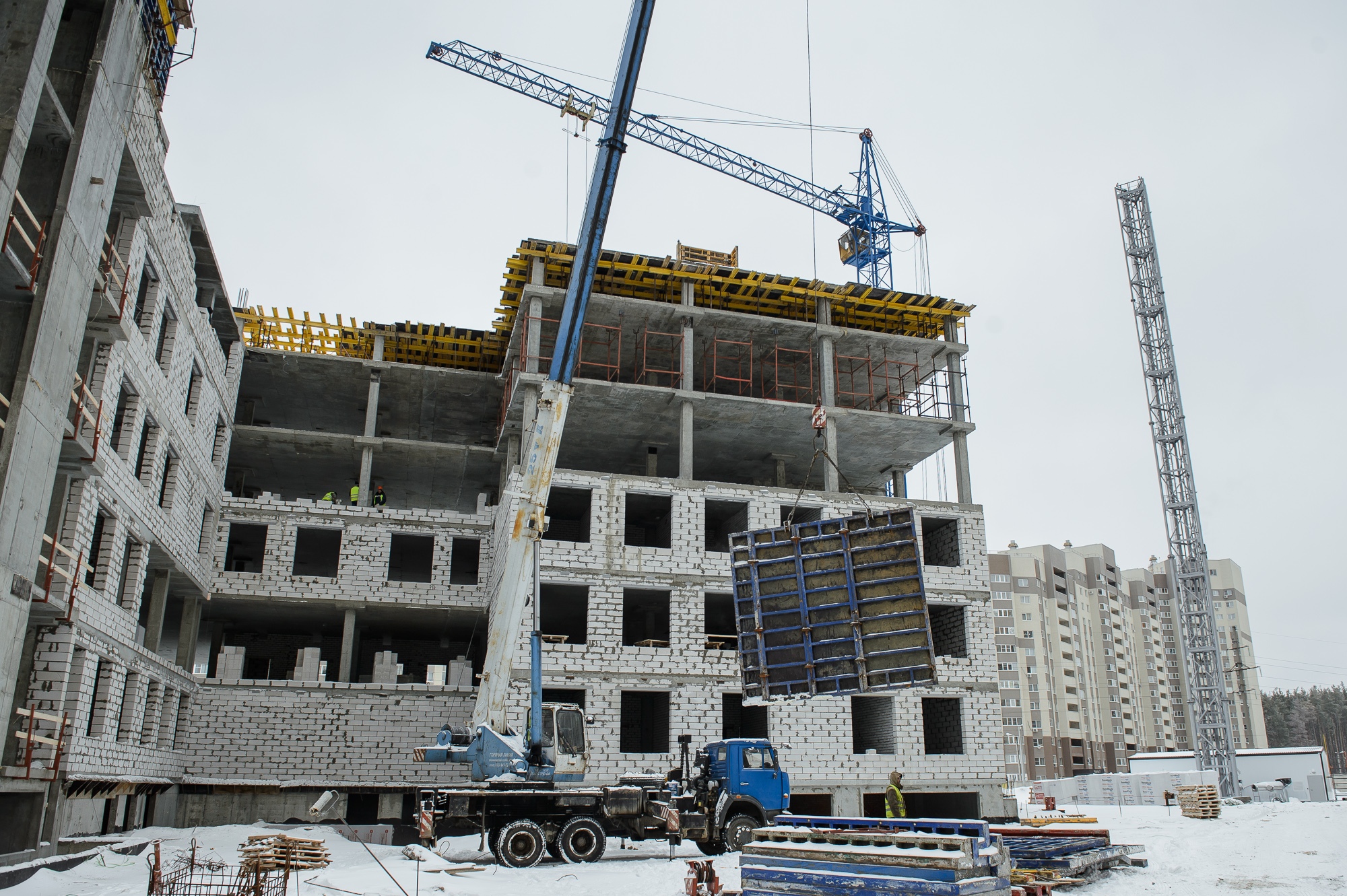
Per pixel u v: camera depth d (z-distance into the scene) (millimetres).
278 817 30062
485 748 20266
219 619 37719
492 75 54531
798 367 40281
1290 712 175125
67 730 19219
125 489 22250
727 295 36688
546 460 20828
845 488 43688
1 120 15305
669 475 42719
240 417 41750
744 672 19297
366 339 39344
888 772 30859
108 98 18172
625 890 15273
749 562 19656
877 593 18828
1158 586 148250
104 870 17109
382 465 40969
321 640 42281
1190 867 19312
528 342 33031
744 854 12422
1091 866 17938
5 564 15180
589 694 29578
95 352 20016
